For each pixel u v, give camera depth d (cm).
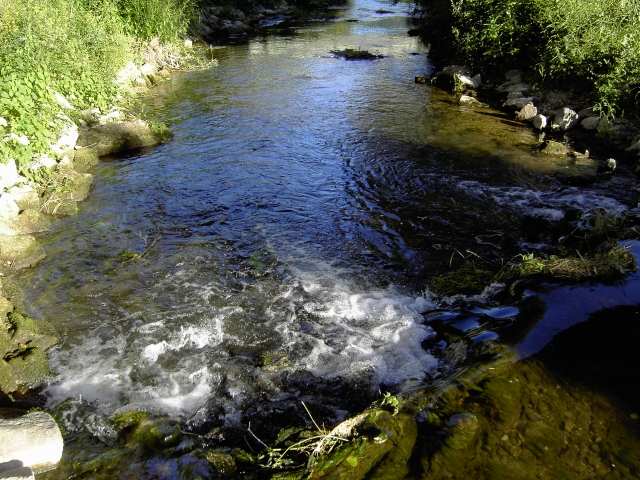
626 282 511
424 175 849
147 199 772
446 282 573
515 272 561
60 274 591
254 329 505
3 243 617
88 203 757
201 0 2403
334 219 716
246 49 1953
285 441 369
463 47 1428
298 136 1028
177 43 1831
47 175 780
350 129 1066
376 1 3897
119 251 639
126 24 1591
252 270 602
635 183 810
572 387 392
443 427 362
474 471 329
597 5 1170
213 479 348
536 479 322
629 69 1004
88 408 417
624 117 1002
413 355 469
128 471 359
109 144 938
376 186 812
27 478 315
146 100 1269
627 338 440
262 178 841
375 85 1423
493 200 764
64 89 1011
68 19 1176
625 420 361
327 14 3117
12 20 930
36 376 446
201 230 689
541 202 754
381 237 671
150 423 399
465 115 1161
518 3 1315
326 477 333
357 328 505
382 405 388
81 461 367
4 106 752
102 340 491
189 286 572
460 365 436
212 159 917
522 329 457
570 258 565
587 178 817
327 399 424
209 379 447
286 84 1427
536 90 1207
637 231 614
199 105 1231
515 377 404
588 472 325
